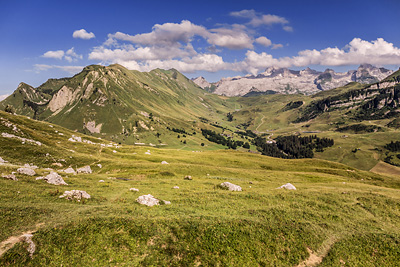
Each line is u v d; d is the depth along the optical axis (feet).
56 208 91.15
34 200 95.91
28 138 302.25
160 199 118.62
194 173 267.39
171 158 376.89
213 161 396.98
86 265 69.87
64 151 276.21
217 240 85.66
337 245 93.40
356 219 116.98
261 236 90.84
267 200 132.36
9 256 63.21
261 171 320.29
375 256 90.79
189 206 114.52
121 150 418.10
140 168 267.39
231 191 149.79
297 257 85.61
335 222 110.73
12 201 89.76
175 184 177.27
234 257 81.56
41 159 235.61
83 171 224.53
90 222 82.43
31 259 66.59
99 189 136.05
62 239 74.33
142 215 93.40
